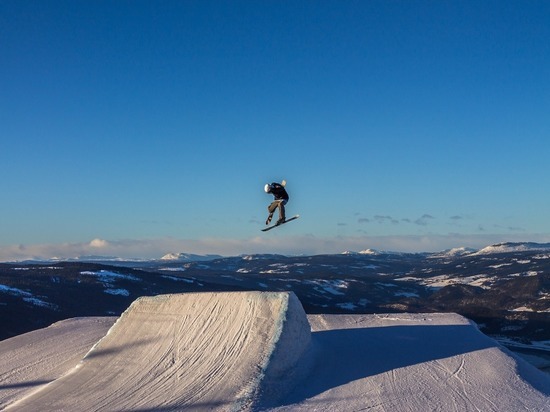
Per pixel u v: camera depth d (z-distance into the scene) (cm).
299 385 1895
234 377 1898
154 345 2261
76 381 2139
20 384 2281
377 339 2339
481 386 1847
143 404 1838
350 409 1705
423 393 1795
